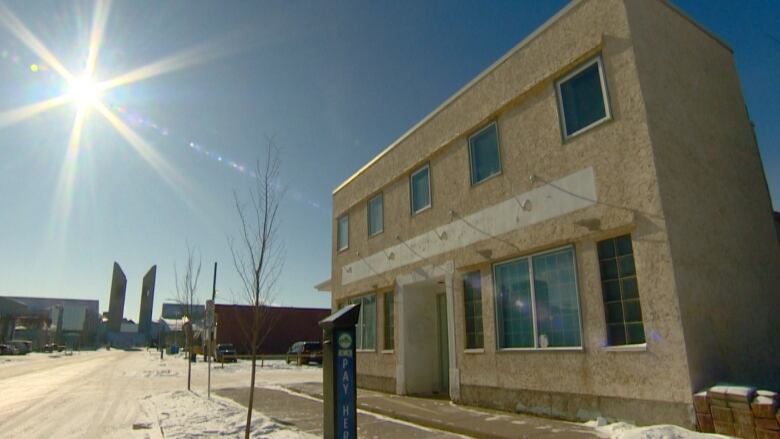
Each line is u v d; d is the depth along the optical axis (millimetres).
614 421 7609
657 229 7344
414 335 13898
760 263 8797
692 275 7336
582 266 8516
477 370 10625
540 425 8055
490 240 10672
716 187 8477
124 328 119062
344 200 18781
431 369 13961
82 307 106000
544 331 9164
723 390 6273
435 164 13023
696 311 7160
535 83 9859
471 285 11281
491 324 10359
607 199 8148
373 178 16469
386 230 15305
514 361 9672
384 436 7984
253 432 8672
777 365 8281
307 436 8250
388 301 15133
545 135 9570
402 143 14750
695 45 9297
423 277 13055
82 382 22547
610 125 8273
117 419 11414
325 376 6254
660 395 7020
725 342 7406
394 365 14086
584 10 8977
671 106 8250
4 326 80438
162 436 8625
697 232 7727
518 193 10055
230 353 40750
